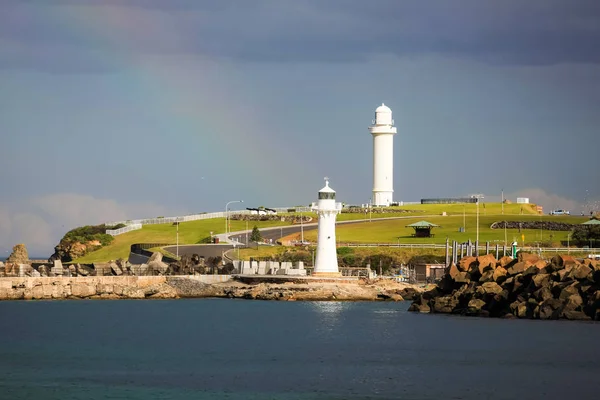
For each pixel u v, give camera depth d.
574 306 155.50
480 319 160.50
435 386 104.69
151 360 119.94
